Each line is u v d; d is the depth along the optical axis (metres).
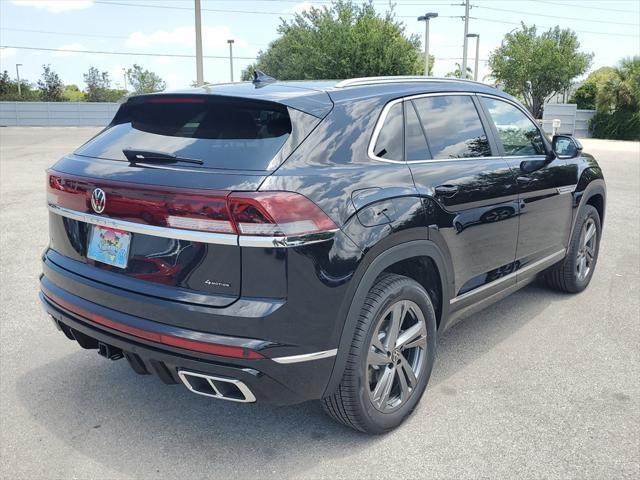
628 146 26.83
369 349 2.82
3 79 49.97
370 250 2.70
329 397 2.85
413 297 3.03
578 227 4.91
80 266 2.96
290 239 2.43
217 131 2.81
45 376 3.73
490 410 3.32
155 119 3.09
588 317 4.73
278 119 2.77
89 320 2.85
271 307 2.44
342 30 30.86
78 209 2.90
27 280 5.61
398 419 3.08
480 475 2.75
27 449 2.96
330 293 2.57
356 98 3.04
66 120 42.66
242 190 2.42
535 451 2.94
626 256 6.61
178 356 2.55
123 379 3.71
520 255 4.12
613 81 33.44
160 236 2.58
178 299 2.54
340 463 2.85
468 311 3.71
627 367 3.86
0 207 9.12
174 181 2.54
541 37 46.22
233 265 2.45
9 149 20.25
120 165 2.80
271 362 2.47
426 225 3.06
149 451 2.96
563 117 34.88
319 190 2.58
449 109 3.61
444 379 3.69
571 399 3.45
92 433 3.11
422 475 2.76
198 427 3.18
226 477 2.75
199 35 19.09
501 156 3.92
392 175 2.97
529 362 3.93
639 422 3.20
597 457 2.88
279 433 3.12
